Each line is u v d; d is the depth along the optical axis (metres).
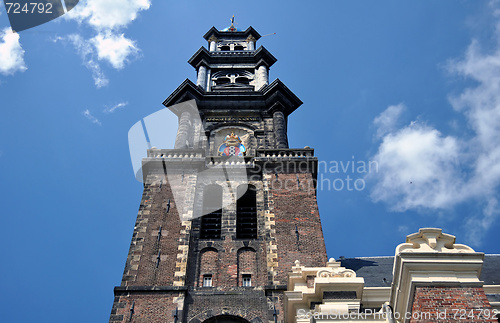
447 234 19.56
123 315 26.08
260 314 26.56
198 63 54.50
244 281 29.27
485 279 28.19
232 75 53.81
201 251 30.83
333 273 23.61
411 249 19.14
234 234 32.16
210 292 27.88
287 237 31.09
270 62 55.75
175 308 26.50
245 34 62.94
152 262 29.19
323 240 31.08
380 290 24.17
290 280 24.81
